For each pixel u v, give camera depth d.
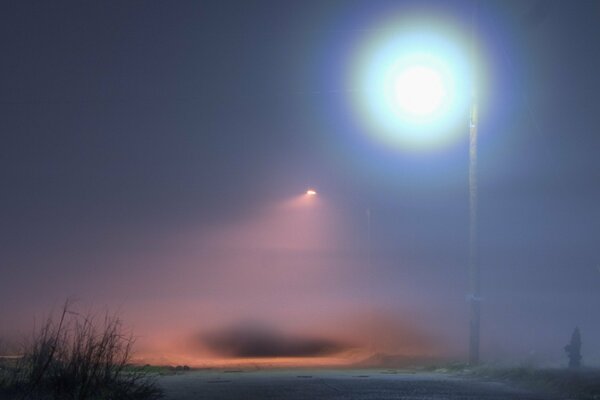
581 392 14.20
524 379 16.69
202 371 23.17
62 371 11.80
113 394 12.26
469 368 21.67
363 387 15.65
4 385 11.79
